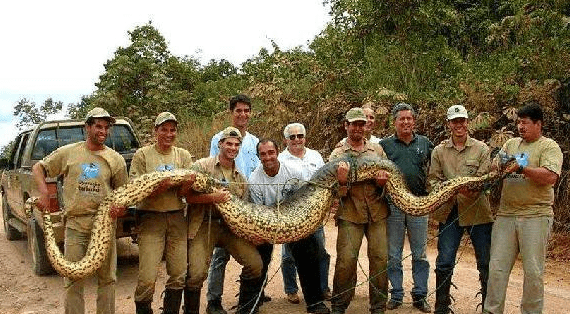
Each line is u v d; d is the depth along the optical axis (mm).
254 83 11273
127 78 14031
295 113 10352
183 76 15359
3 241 7746
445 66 9461
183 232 3904
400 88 9312
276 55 11789
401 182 4086
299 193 4074
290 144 4617
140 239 3848
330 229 7855
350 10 10727
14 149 7195
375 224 4086
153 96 13531
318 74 10453
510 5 9141
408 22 9875
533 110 3840
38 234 5645
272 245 4332
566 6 8016
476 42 10289
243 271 4199
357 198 4023
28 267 6156
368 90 9570
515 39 8977
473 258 6324
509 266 3943
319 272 4434
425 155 4504
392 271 4562
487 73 8172
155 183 3656
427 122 8219
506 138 6926
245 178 4316
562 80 7449
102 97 13422
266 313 4480
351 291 4152
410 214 4066
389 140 4559
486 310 3984
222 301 4848
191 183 3725
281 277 5566
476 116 7535
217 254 4434
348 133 4258
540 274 3818
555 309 4578
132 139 6566
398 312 4461
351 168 3904
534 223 3816
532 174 3730
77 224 3775
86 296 5035
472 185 3998
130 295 5121
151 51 14750
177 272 3855
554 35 7875
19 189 6527
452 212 4281
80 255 3779
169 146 4051
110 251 3830
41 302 4988
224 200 3814
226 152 4109
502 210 3967
